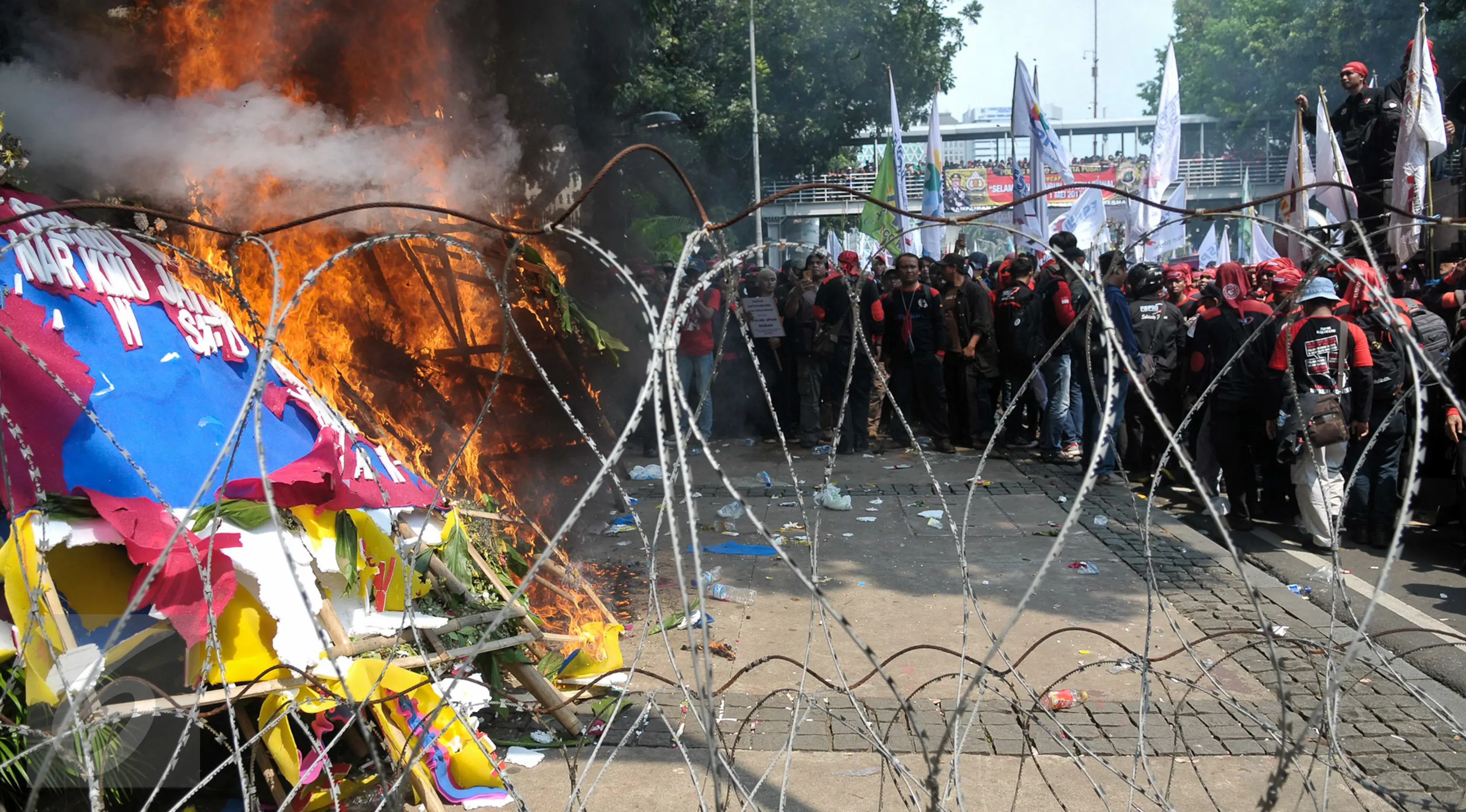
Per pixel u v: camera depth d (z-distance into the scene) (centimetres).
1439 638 481
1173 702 281
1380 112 897
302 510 329
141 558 279
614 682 405
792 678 432
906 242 1504
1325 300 602
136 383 312
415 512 403
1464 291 701
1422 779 339
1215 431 699
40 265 309
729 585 564
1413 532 701
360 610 341
